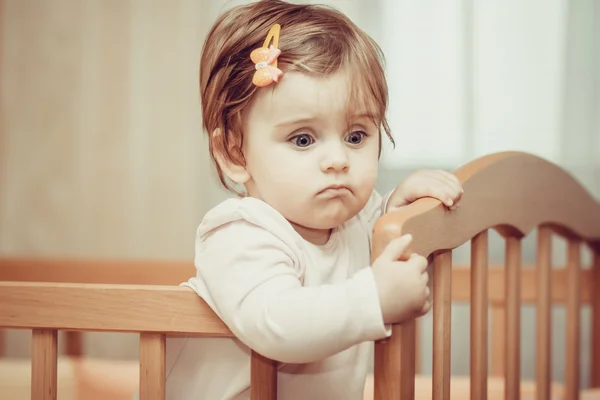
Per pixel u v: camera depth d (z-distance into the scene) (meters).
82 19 1.90
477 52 1.84
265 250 0.73
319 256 0.81
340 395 0.83
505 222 0.93
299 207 0.75
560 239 1.82
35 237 1.93
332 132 0.75
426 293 0.69
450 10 1.84
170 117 1.89
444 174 0.84
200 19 1.87
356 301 0.65
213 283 0.72
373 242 0.71
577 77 1.80
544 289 1.12
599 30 1.79
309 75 0.74
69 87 1.91
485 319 0.90
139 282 1.53
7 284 0.77
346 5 1.84
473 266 0.89
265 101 0.75
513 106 1.83
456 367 1.81
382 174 1.83
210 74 0.82
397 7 1.85
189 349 0.85
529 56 1.82
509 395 1.00
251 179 0.81
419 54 1.85
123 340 1.87
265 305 0.68
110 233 1.91
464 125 1.83
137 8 1.89
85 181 1.91
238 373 0.82
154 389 0.75
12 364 1.30
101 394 1.22
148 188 1.89
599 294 1.38
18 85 1.92
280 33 0.78
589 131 1.79
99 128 1.90
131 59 1.89
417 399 1.13
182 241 1.88
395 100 1.85
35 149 1.93
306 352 0.67
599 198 1.78
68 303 0.76
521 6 1.83
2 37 1.92
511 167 0.95
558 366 1.82
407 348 0.71
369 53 0.79
